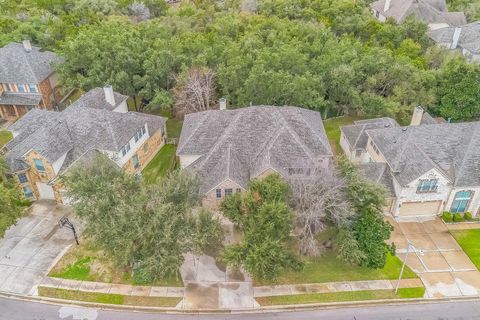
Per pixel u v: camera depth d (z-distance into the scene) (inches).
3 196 1371.8
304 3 3036.4
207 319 1252.5
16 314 1264.8
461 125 1689.2
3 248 1467.8
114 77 2106.3
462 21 3179.1
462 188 1560.0
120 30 2372.0
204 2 3191.4
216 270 1395.2
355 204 1347.2
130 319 1254.3
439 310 1289.4
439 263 1434.5
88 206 1243.8
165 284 1349.7
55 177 1608.0
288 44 2265.0
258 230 1234.0
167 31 2460.6
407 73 2132.1
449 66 2222.0
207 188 1512.1
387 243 1497.3
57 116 1807.3
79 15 2878.9
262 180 1344.7
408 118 2196.1
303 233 1327.5
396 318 1263.5
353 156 1910.7
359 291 1333.7
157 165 1921.8
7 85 2229.3
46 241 1499.8
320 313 1275.8
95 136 1691.7
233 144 1644.9
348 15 2893.7
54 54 2407.7
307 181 1343.5
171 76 2145.7
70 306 1290.6
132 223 1203.9
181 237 1205.7
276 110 1758.1
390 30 2696.9
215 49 2214.6
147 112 2345.0
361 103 2127.2
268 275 1208.8
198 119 1822.1
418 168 1539.1
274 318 1257.4
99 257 1433.3
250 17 2689.5
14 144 1740.9
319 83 2096.5
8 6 3095.5
